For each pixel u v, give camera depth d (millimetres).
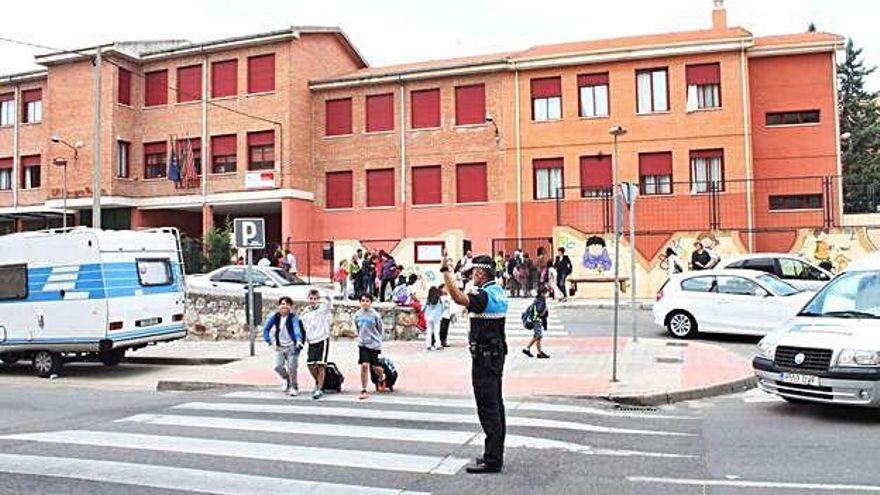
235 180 34281
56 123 35469
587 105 31812
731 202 29672
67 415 9977
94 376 14633
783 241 29266
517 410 9367
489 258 6641
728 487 5785
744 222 29516
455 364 13570
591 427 8258
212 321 19344
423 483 6047
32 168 38250
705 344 15047
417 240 26797
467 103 33344
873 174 50219
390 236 33938
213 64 35312
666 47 30438
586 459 6773
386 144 34312
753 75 30953
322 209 35094
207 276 21125
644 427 8258
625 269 25891
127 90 35938
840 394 7965
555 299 24984
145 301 14953
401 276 21141
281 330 11148
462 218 32938
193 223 37938
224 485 6105
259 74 34469
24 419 9742
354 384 11938
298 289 19844
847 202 51094
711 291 16141
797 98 30469
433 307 15719
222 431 8383
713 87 30438
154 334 15078
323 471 6488
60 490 6055
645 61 31016
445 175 33312
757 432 7844
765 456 6762
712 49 29953
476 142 32938
